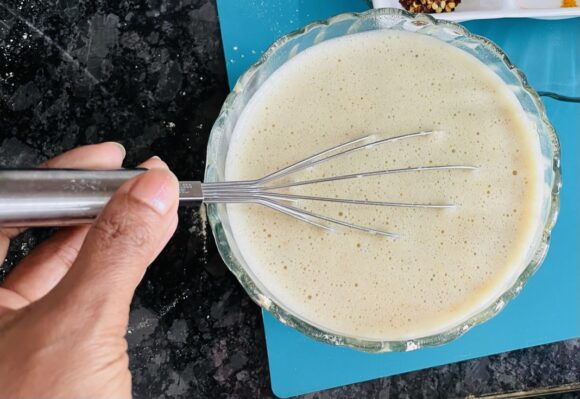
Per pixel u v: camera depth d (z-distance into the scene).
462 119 0.37
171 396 0.40
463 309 0.37
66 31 0.41
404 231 0.36
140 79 0.41
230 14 0.41
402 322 0.36
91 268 0.26
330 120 0.37
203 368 0.40
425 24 0.36
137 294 0.40
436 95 0.37
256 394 0.40
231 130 0.37
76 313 0.25
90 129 0.40
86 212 0.27
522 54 0.42
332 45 0.37
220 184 0.32
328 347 0.40
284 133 0.37
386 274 0.36
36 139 0.40
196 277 0.40
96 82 0.41
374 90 0.37
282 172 0.34
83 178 0.27
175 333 0.40
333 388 0.41
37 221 0.27
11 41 0.41
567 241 0.42
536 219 0.37
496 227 0.37
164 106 0.41
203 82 0.41
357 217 0.36
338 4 0.42
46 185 0.26
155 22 0.41
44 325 0.25
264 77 0.37
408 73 0.37
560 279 0.42
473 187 0.37
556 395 0.42
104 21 0.41
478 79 0.37
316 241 0.36
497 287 0.37
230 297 0.40
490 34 0.42
